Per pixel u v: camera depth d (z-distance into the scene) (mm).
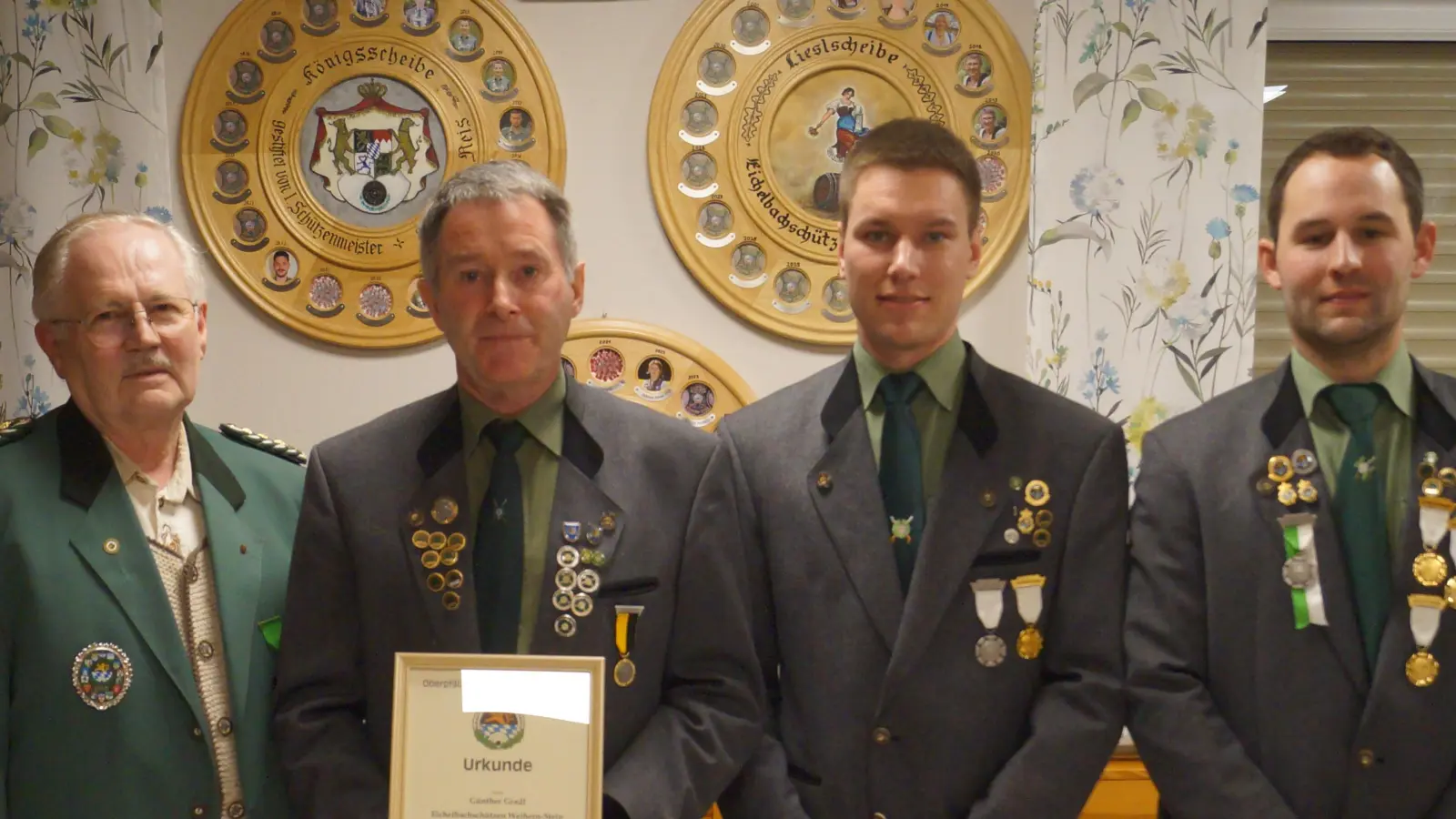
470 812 1217
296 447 2289
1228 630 1363
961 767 1342
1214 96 2123
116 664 1334
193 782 1358
